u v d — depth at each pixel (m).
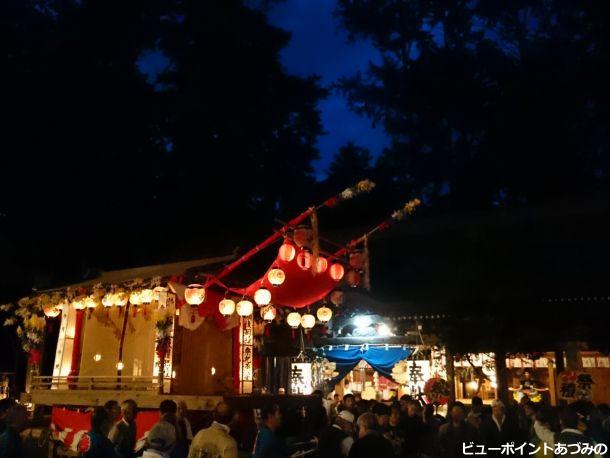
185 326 10.90
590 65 22.25
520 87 23.08
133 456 7.48
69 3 20.33
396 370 16.47
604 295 14.11
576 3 23.36
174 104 22.84
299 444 7.38
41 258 19.23
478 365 15.72
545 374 16.47
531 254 16.28
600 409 9.02
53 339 13.48
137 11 21.38
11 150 18.41
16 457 5.25
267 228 22.86
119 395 10.59
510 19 25.28
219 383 12.40
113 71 20.64
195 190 22.59
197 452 5.97
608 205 16.70
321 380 15.80
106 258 20.50
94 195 19.75
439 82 24.95
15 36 19.11
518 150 23.20
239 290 11.44
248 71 24.66
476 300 12.84
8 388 17.20
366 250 12.04
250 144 24.69
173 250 21.50
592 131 22.66
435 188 26.27
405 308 15.87
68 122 18.95
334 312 15.43
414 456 8.23
